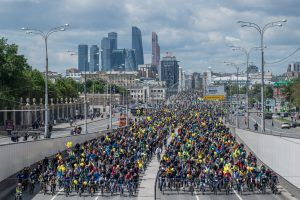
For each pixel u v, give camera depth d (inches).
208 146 3115.2
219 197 2065.7
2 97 5388.8
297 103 7618.1
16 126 5305.1
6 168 2176.4
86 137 3964.1
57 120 7367.1
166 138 4111.7
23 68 6186.0
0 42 5969.5
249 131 3558.1
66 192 2087.8
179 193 2160.4
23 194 2089.1
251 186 2186.3
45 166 2490.2
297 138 2258.9
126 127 4869.6
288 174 2137.1
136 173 2192.4
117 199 2005.4
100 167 2298.2
